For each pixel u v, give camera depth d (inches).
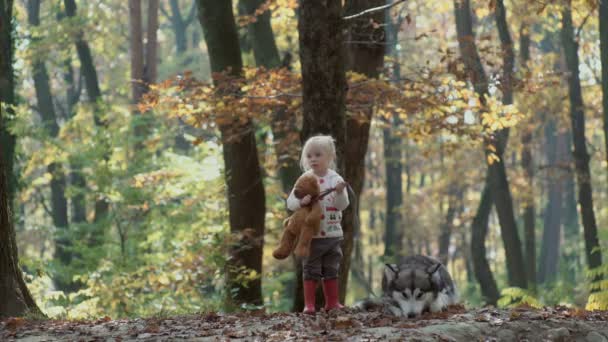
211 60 575.8
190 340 255.1
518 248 920.3
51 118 1344.7
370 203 1619.1
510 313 294.2
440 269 305.7
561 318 287.3
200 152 892.6
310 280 308.0
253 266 592.7
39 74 1332.4
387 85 487.8
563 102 998.4
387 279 287.3
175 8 1790.1
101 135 826.8
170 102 517.7
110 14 1352.1
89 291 661.9
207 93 506.6
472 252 1024.9
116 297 647.1
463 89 503.5
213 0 566.9
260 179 604.7
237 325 282.8
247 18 644.1
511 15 1002.1
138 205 778.2
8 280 343.3
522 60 925.2
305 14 404.2
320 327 270.8
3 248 344.2
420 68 518.9
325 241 305.6
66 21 1151.0
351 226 443.5
